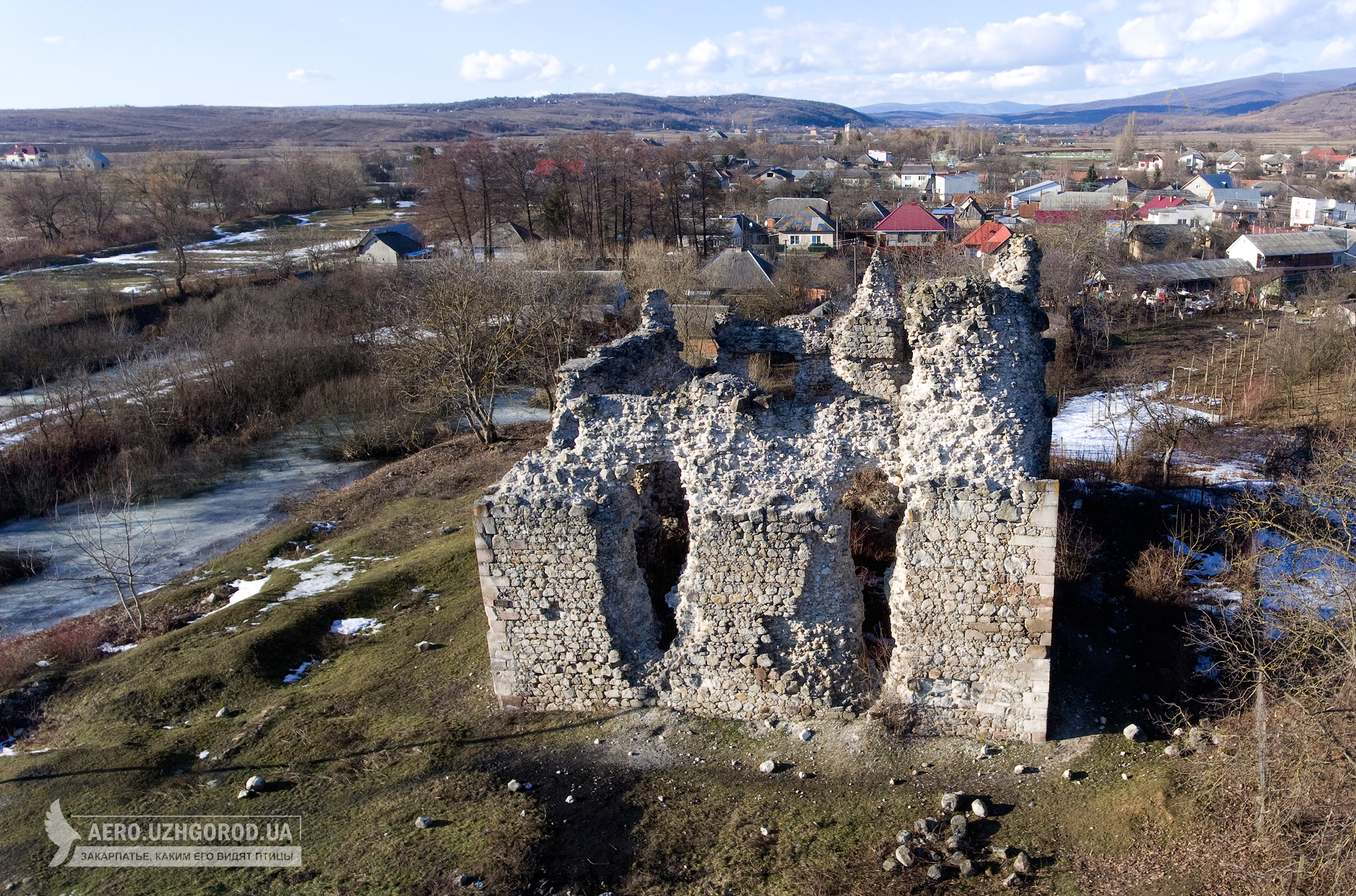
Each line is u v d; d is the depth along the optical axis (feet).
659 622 49.90
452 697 50.31
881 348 67.56
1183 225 224.12
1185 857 34.91
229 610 65.87
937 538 40.70
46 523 95.81
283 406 131.13
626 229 237.86
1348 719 37.04
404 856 37.35
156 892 36.50
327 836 39.37
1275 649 43.52
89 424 112.57
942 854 36.29
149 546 88.28
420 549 76.69
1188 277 176.35
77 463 107.24
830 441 43.11
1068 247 171.01
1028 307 48.44
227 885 36.60
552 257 160.25
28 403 123.24
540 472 45.42
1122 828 36.70
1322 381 108.78
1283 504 60.39
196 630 62.44
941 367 40.73
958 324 40.50
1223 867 34.09
